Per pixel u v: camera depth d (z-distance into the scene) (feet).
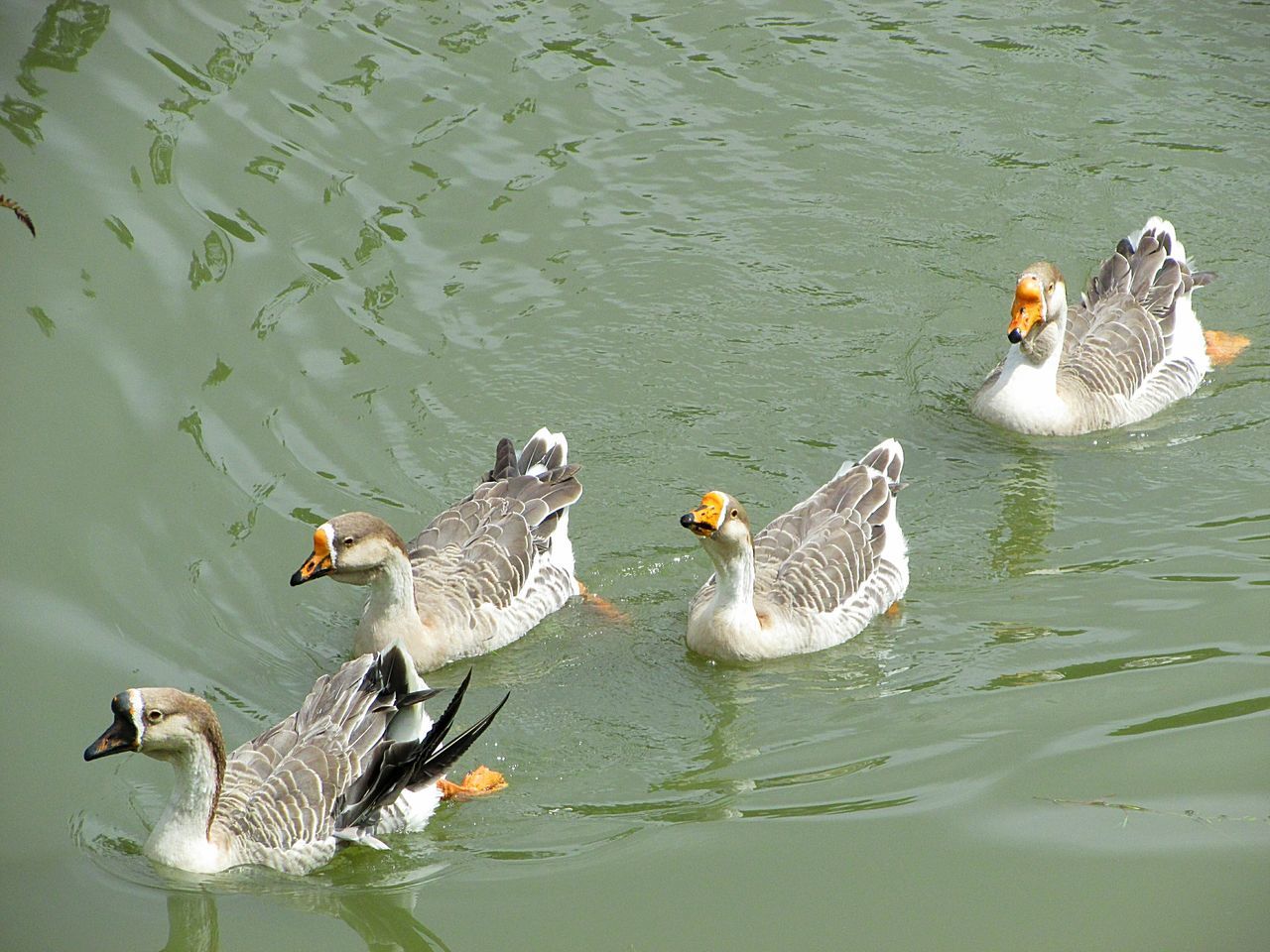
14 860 40.63
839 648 51.42
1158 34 86.07
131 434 55.93
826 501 54.80
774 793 43.83
